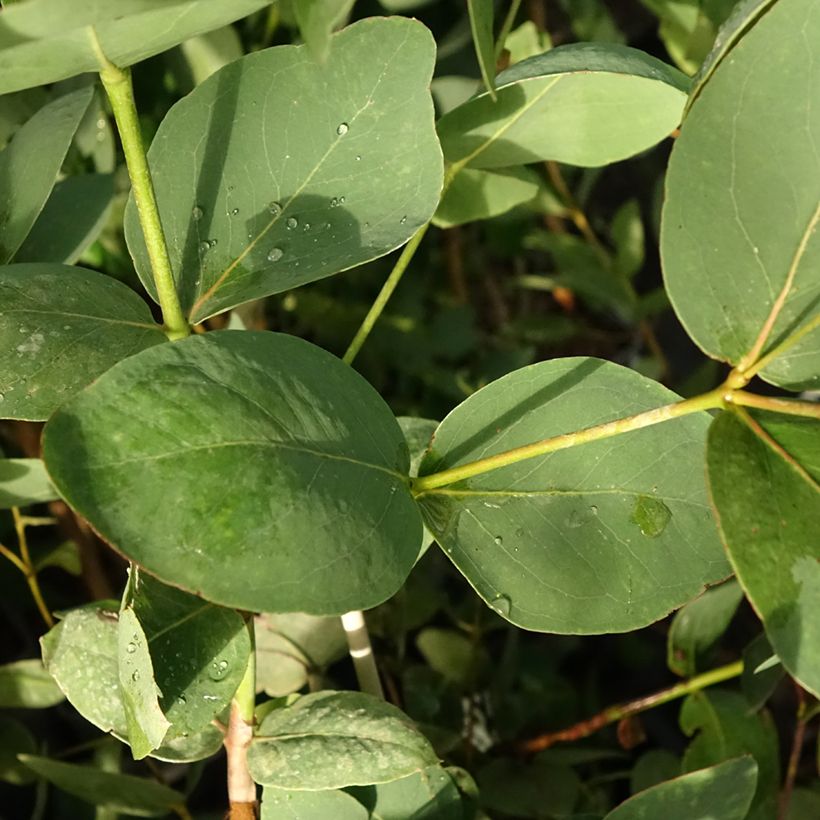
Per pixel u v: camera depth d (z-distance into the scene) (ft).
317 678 1.02
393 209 0.83
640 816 0.86
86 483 0.66
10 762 1.12
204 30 0.71
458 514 0.80
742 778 0.86
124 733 0.83
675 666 1.12
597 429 0.77
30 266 0.82
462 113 0.92
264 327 1.35
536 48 1.16
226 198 0.84
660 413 0.76
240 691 0.83
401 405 1.44
